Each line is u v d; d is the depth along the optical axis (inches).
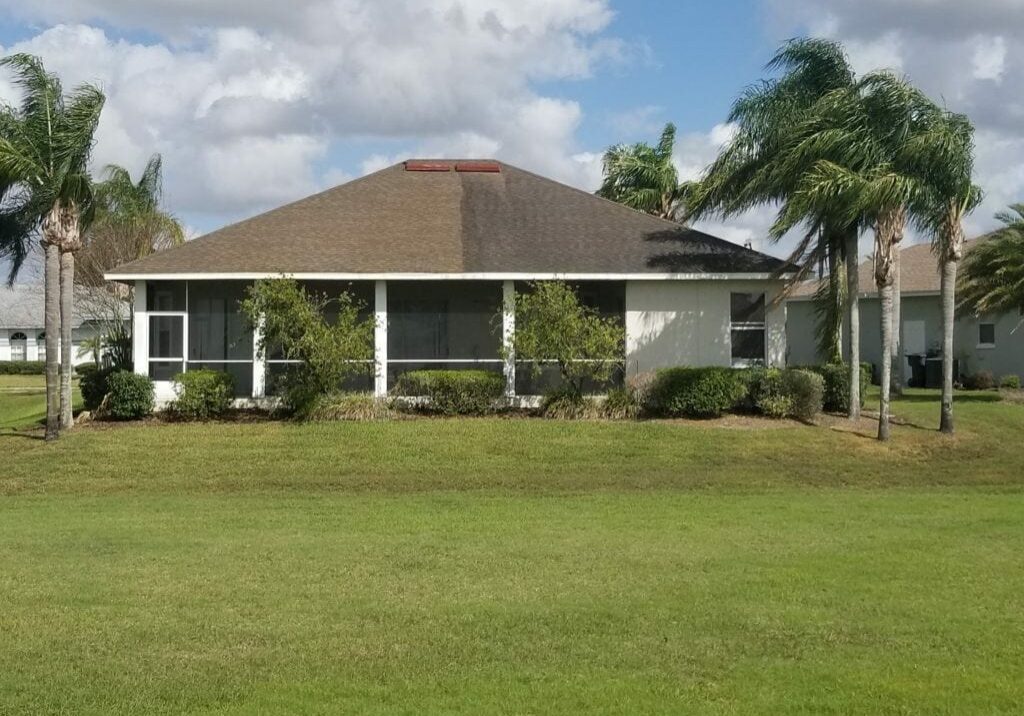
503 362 1016.2
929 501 675.4
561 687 295.4
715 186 1040.2
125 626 359.3
